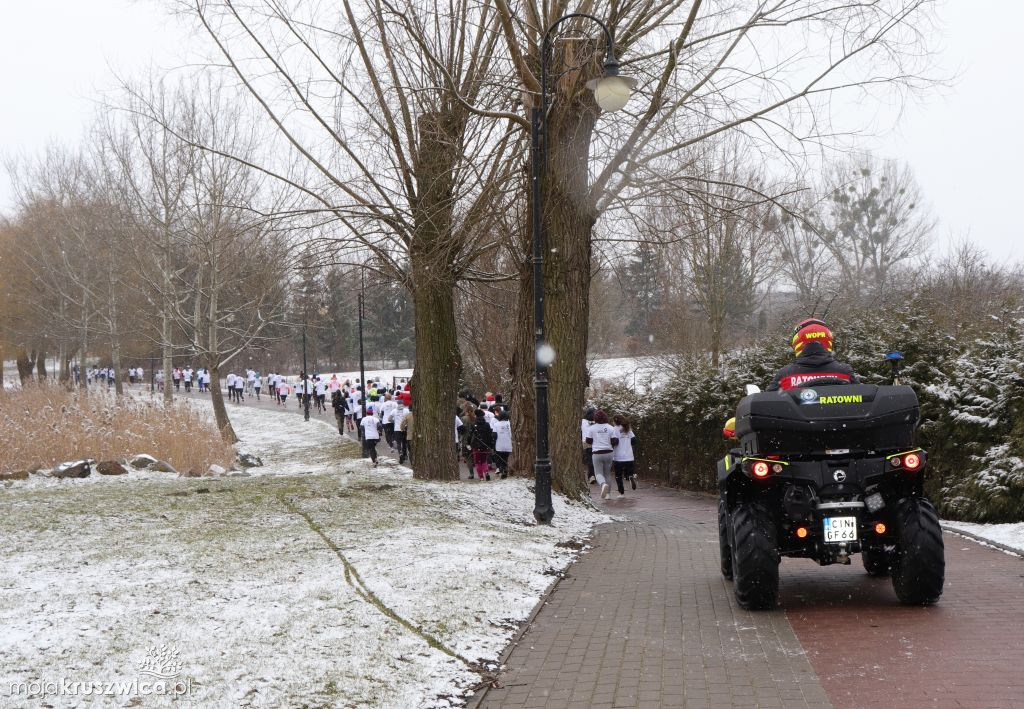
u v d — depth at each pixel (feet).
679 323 138.92
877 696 18.63
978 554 35.55
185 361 312.91
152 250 134.21
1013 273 116.78
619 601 29.76
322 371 301.22
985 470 42.60
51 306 211.00
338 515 44.68
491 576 31.22
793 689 19.43
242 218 80.33
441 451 63.87
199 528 40.34
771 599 26.84
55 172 188.24
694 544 44.04
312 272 67.97
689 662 22.03
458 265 64.34
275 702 18.81
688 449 82.28
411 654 22.43
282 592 27.78
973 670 19.98
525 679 21.52
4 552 33.94
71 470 62.80
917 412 26.08
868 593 29.22
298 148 61.21
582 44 52.08
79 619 24.21
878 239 122.83
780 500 27.61
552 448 57.52
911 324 59.36
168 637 22.76
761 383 73.36
